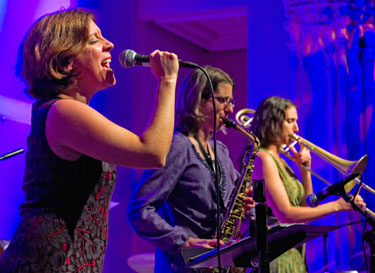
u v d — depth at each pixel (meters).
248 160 3.18
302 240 2.29
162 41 6.25
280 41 5.43
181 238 2.74
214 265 2.38
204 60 7.32
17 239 1.77
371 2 5.26
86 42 1.86
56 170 1.76
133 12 5.77
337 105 5.22
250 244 2.22
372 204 5.17
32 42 1.85
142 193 2.80
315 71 5.25
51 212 1.75
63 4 5.00
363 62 5.30
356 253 5.12
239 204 3.01
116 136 1.75
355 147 5.24
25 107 4.66
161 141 1.79
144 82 5.84
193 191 2.84
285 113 3.71
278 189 3.43
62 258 1.74
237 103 7.26
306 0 5.18
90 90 1.91
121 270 5.46
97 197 1.82
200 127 2.96
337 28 5.21
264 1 5.48
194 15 5.73
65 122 1.74
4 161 4.53
